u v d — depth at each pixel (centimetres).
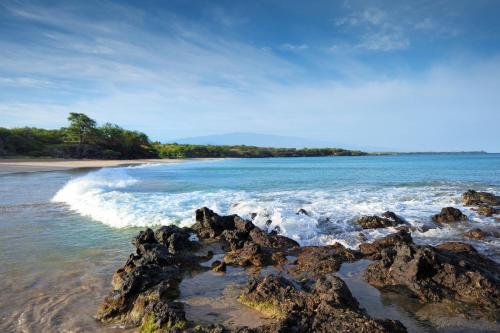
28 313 686
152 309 639
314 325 556
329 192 2331
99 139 11181
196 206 1814
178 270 914
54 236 1277
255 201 1958
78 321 659
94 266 955
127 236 1282
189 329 587
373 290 784
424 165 6134
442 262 793
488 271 834
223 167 6456
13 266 952
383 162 8212
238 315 664
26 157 8744
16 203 2005
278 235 1231
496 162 7188
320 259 966
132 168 6044
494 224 1380
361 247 1084
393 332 527
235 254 1061
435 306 698
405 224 1401
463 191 2305
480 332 599
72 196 2227
